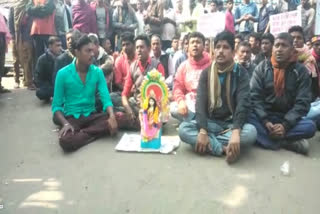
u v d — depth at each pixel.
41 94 5.33
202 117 3.31
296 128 3.39
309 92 3.50
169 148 3.46
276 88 3.57
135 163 3.18
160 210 2.48
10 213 2.47
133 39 4.59
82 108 3.92
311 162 3.22
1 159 3.39
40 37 6.34
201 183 2.82
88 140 3.70
